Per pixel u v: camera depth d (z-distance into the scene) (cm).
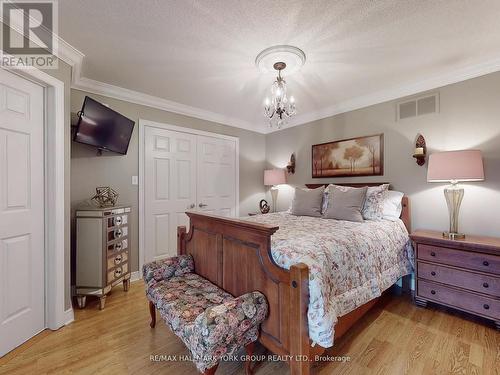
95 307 223
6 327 158
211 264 189
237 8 152
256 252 147
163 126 319
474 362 150
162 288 169
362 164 307
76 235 221
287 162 408
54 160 185
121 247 247
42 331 182
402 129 273
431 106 252
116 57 210
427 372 142
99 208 227
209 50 199
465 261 196
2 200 157
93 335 179
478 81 224
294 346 122
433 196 250
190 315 135
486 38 184
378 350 162
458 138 235
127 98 286
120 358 155
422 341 172
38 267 179
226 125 392
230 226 167
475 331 184
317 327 121
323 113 349
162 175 319
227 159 394
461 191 214
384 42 188
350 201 254
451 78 238
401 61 217
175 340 174
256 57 209
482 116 222
